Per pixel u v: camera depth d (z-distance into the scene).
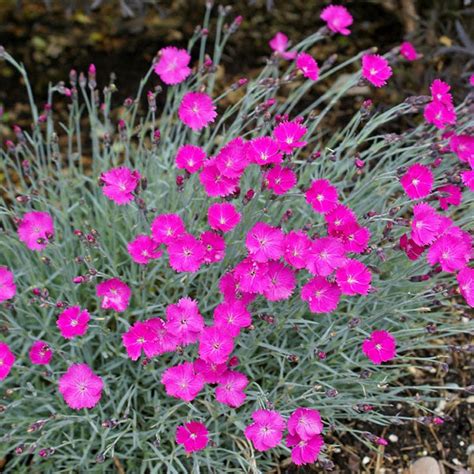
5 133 1.17
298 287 0.95
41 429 0.92
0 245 0.99
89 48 1.23
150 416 0.96
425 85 1.18
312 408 0.91
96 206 0.99
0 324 0.93
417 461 0.96
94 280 0.97
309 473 0.95
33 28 1.23
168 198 1.00
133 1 1.24
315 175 1.01
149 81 1.22
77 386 0.86
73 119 1.19
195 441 0.86
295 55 1.02
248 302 0.87
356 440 0.97
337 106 1.20
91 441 0.90
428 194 0.89
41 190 1.03
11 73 1.21
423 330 0.93
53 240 0.90
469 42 1.14
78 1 1.24
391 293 0.99
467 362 1.02
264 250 0.85
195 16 1.26
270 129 1.03
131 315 0.96
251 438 0.84
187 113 0.93
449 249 0.87
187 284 0.92
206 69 0.97
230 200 0.97
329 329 0.89
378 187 0.97
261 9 1.26
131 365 0.95
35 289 0.87
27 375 0.94
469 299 0.87
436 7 1.20
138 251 0.88
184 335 0.86
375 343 0.88
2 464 0.92
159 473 0.93
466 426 0.98
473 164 0.92
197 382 0.85
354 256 0.94
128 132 1.01
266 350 0.97
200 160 0.89
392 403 0.99
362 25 1.26
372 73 0.94
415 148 0.97
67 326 0.86
